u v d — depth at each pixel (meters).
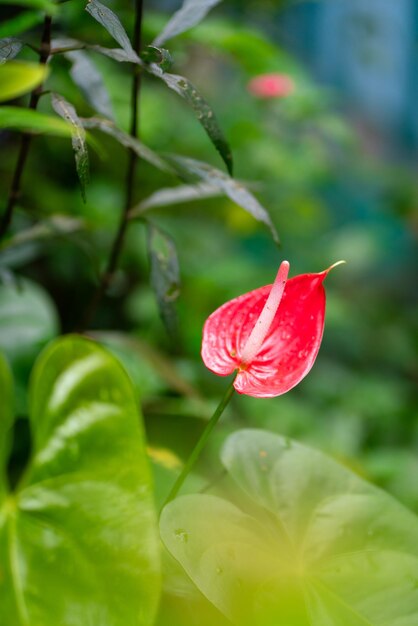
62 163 2.53
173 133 2.89
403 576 0.99
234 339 1.01
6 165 2.24
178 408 1.35
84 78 1.22
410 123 4.59
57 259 2.46
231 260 2.74
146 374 1.48
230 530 0.99
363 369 3.50
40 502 0.95
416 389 3.40
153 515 0.94
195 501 1.01
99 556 0.93
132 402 0.96
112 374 0.96
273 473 1.06
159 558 0.93
